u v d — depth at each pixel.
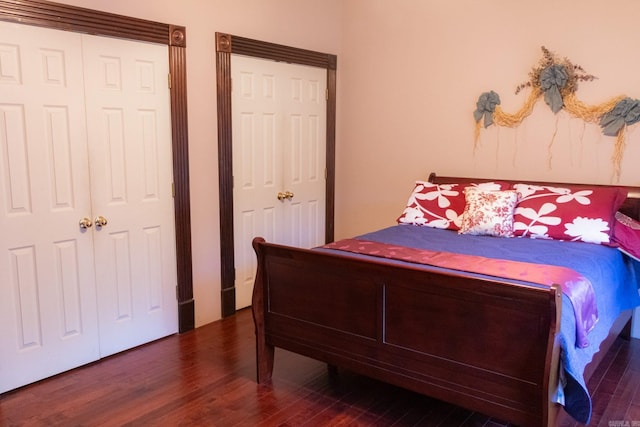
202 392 2.74
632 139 3.34
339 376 2.92
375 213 4.66
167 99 3.31
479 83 3.94
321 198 4.68
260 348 2.81
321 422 2.45
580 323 2.10
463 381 2.14
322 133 4.60
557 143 3.63
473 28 3.92
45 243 2.81
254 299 2.77
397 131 4.43
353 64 4.61
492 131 3.92
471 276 2.10
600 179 3.49
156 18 3.20
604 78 3.41
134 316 3.29
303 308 2.64
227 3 3.62
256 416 2.50
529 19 3.66
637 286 3.12
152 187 3.30
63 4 2.74
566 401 2.04
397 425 2.42
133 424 2.43
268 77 4.01
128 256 3.21
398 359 2.33
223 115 3.66
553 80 3.56
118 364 3.07
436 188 3.83
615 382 2.86
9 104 2.61
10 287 2.69
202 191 3.60
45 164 2.77
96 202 3.01
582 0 3.43
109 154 3.04
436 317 2.18
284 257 2.65
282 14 4.05
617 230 3.07
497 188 3.59
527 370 1.97
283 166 4.25
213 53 3.56
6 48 2.57
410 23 4.24
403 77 4.33
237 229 3.91
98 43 2.93
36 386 2.80
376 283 2.34
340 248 2.97
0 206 2.62
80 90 2.87
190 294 3.60
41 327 2.83
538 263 2.60
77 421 2.46
